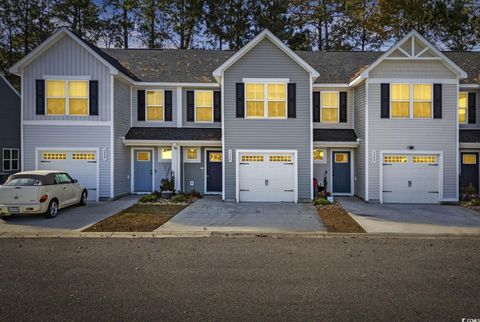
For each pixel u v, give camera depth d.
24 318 4.69
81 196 14.21
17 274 6.43
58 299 5.32
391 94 15.79
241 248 8.33
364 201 15.93
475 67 18.83
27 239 9.23
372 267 6.89
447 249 8.34
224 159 15.77
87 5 30.78
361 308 5.02
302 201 15.66
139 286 5.84
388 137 15.77
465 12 29.05
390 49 15.45
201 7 30.38
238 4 30.42
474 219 11.95
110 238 9.36
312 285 5.90
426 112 15.75
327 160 17.84
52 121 15.81
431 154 15.75
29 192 11.10
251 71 15.83
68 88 15.86
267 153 15.84
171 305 5.11
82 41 15.71
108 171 15.92
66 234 9.73
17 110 20.52
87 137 15.89
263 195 15.80
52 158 15.92
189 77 18.47
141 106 18.14
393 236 9.70
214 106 18.23
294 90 15.78
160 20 32.72
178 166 17.31
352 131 17.55
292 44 30.39
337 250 8.19
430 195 15.73
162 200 15.77
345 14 32.28
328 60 20.22
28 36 30.47
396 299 5.34
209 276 6.33
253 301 5.25
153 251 8.04
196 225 10.80
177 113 18.08
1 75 19.19
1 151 19.20
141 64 19.53
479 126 17.52
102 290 5.67
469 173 17.62
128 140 16.83
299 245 8.66
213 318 4.70
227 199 15.75
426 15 28.64
